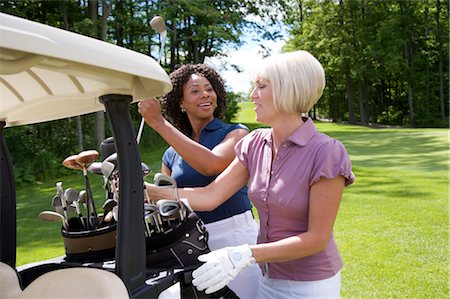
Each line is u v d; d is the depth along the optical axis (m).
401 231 4.34
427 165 8.92
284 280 1.46
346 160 1.31
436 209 5.14
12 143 10.49
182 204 1.40
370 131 19.50
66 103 1.34
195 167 1.63
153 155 12.42
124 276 1.12
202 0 16.67
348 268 3.45
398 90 33.06
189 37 17.89
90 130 13.91
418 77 29.02
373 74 28.69
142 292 1.14
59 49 0.87
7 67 0.86
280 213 1.39
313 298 1.42
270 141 1.46
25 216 5.95
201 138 1.80
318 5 29.12
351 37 28.61
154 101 1.55
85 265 1.34
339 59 28.42
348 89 30.22
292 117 1.38
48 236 4.83
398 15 28.34
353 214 5.02
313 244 1.30
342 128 24.83
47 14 14.56
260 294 1.59
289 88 1.33
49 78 1.12
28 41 0.82
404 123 31.70
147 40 16.27
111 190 1.54
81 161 1.47
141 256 1.16
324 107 35.72
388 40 28.06
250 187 1.47
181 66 1.90
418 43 29.59
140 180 1.15
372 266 3.47
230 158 1.69
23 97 1.25
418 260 3.56
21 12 13.39
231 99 20.98
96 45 0.95
